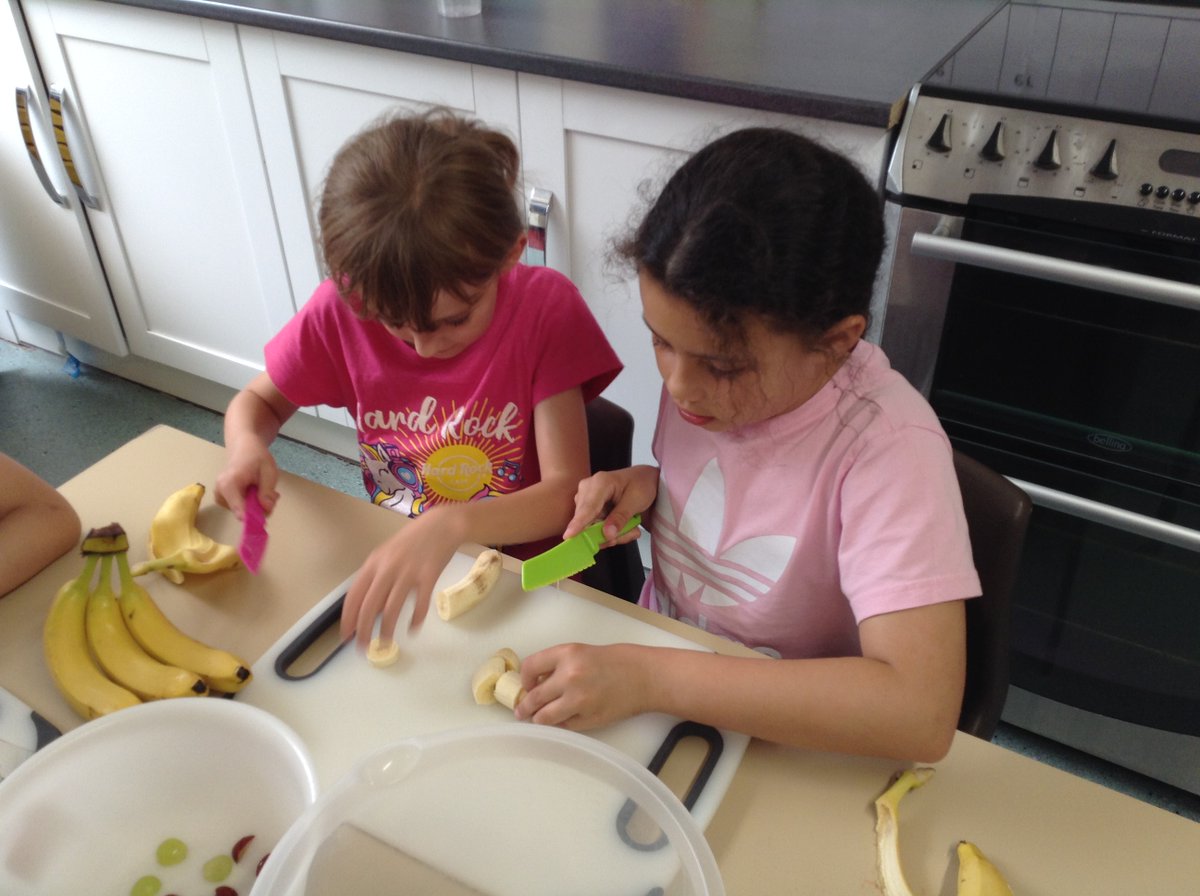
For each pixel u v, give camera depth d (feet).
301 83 5.25
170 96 5.76
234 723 2.08
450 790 2.00
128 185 6.37
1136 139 3.49
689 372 2.27
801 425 2.66
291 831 1.82
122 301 7.07
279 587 2.64
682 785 2.12
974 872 1.89
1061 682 4.75
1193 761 4.60
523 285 3.43
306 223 5.79
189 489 2.89
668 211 2.19
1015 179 3.74
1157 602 4.31
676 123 4.29
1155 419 3.97
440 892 1.84
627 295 4.96
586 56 4.38
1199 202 3.44
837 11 5.10
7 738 2.19
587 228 4.87
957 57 4.18
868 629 2.39
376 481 3.86
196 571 2.65
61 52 5.99
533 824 1.95
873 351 2.74
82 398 7.69
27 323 8.16
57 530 2.70
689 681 2.23
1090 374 4.01
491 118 4.78
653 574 3.36
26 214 6.95
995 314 4.07
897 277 4.16
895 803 2.05
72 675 2.28
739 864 1.95
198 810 2.12
